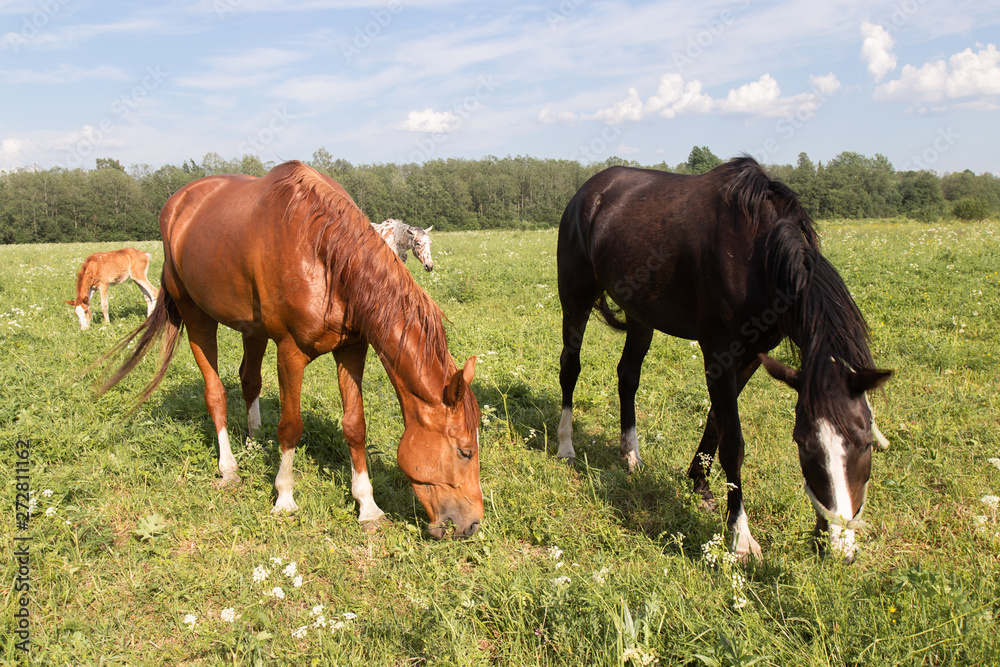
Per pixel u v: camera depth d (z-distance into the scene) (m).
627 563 2.96
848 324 2.56
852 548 2.42
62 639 2.55
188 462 4.04
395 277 3.12
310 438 4.43
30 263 17.50
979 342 5.80
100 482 3.76
